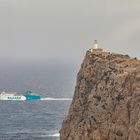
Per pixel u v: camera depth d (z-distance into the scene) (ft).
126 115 621.72
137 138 577.84
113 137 631.97
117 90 638.53
